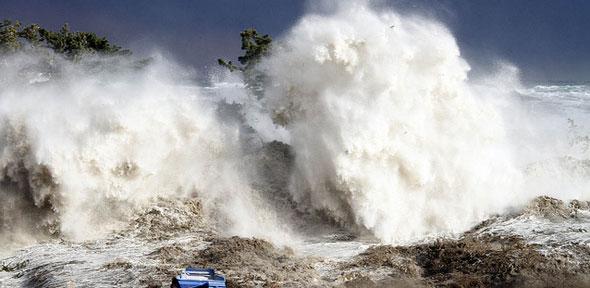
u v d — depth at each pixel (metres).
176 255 19.64
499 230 20.81
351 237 22.44
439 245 19.58
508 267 16.91
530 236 19.80
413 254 19.42
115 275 17.80
